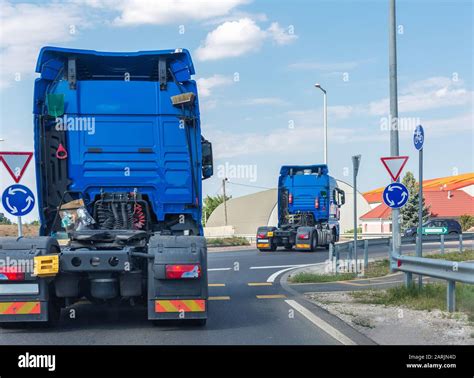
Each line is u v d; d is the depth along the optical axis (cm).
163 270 884
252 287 1538
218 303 1236
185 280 901
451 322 947
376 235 5506
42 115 1035
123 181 1052
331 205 3428
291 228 3312
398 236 1439
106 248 928
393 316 1012
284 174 3397
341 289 1439
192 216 1069
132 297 939
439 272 1061
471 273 955
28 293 878
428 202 7938
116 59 1086
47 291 888
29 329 934
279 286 1557
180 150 1066
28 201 1253
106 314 1079
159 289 897
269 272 2000
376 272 1797
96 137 1051
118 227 1041
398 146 1491
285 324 982
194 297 904
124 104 1061
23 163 1249
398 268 1250
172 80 1083
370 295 1270
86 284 931
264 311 1120
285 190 3394
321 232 3316
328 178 3356
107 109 1057
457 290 1176
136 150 1057
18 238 896
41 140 1033
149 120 1063
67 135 1044
